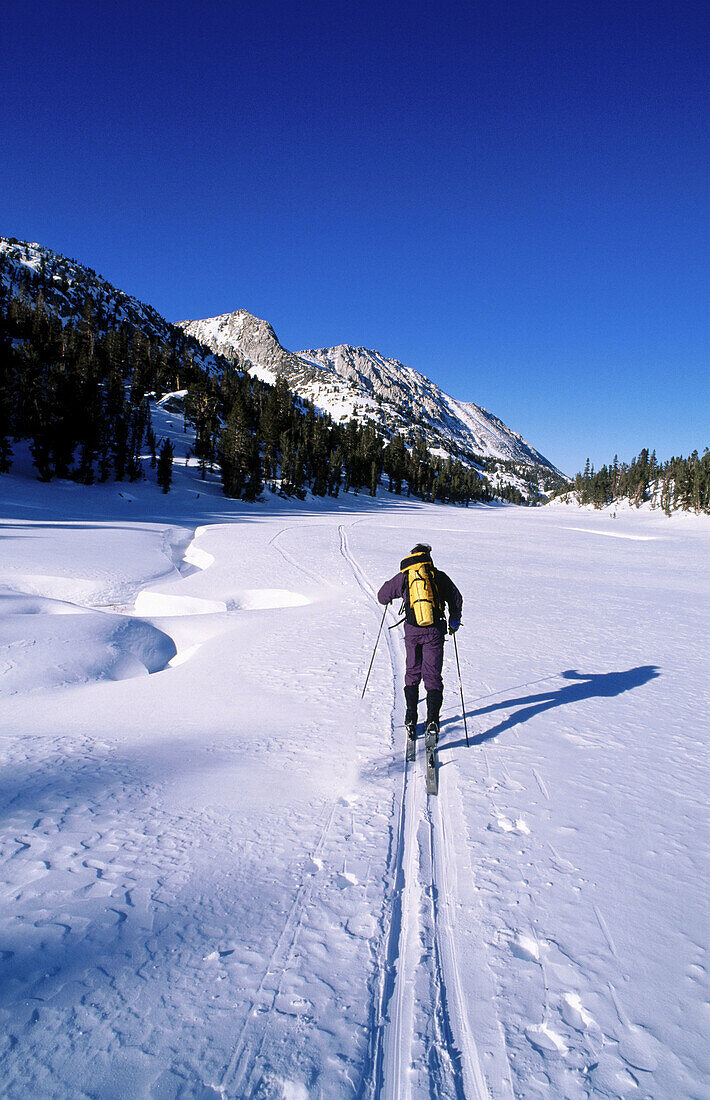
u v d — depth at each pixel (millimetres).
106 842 2752
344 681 6152
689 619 10633
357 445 135000
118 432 66938
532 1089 1530
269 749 4219
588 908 2348
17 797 3305
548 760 4004
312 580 15656
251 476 74312
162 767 3873
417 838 2926
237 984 1851
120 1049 1562
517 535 42344
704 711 5203
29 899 2236
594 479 171875
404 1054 1641
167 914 2188
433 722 3688
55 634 8609
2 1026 1612
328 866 2613
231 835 2873
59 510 41531
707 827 3057
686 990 1905
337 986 1880
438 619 4113
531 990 1912
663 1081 1553
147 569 17281
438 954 2082
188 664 7594
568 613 10984
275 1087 1483
